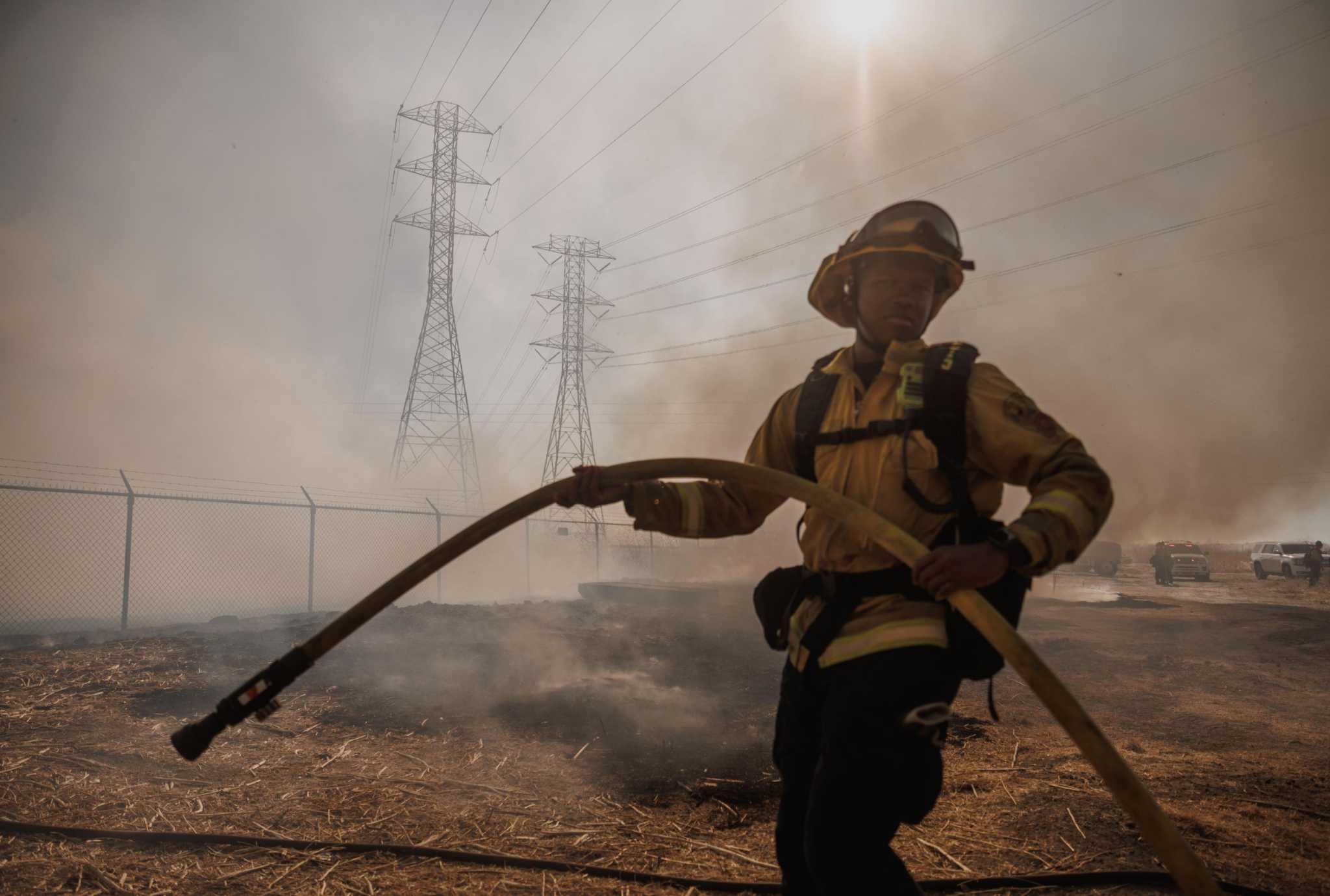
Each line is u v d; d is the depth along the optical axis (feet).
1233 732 17.61
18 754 13.10
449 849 9.75
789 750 5.73
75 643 27.43
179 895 8.41
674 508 6.26
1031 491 4.99
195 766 12.93
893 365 5.41
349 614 5.78
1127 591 91.71
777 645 5.85
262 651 25.34
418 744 14.67
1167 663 28.60
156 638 28.14
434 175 150.20
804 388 5.98
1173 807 11.78
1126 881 9.04
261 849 9.71
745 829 10.79
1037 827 10.67
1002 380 5.16
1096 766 3.63
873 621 5.08
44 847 9.50
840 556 5.32
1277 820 11.28
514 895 8.63
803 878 5.82
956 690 5.19
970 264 5.75
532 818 11.03
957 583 4.33
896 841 10.28
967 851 9.95
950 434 5.09
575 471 5.88
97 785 11.75
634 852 9.86
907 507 5.19
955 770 13.66
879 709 4.81
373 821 10.71
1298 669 27.76
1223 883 8.97
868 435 5.34
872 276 5.60
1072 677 25.59
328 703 17.74
